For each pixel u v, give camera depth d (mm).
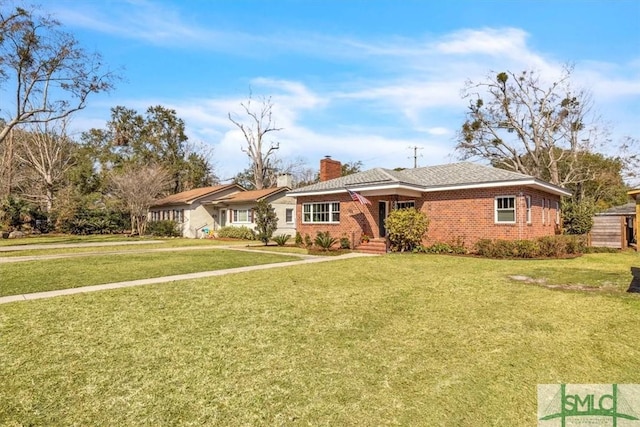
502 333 5211
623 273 9852
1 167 32219
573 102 28141
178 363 4234
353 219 19094
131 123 45750
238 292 7801
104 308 6496
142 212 32438
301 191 21109
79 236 30312
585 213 19484
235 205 29281
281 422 3088
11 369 4043
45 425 3029
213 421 3092
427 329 5426
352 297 7379
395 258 14008
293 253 16672
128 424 3047
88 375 3918
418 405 3377
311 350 4645
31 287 8352
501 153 31312
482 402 3438
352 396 3525
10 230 29344
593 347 4664
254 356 4449
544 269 10820
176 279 9367
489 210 15414
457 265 12008
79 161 39906
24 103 22688
